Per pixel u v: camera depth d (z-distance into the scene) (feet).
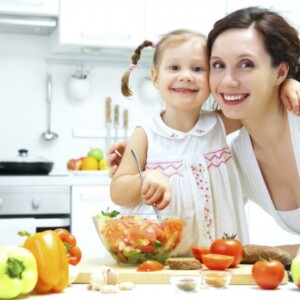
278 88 5.77
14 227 10.17
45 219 10.41
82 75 12.37
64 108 12.45
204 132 5.89
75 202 10.64
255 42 5.27
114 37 11.41
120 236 4.66
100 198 10.75
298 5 12.28
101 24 11.35
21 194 10.46
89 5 11.28
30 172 10.80
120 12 11.44
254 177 6.30
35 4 11.00
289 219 6.45
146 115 12.81
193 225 5.71
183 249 5.67
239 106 5.37
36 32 12.14
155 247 4.66
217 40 5.38
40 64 12.31
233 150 6.33
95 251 10.70
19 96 12.23
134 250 4.65
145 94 12.78
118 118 12.70
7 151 12.17
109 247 4.72
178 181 5.72
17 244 10.17
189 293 3.85
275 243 11.74
